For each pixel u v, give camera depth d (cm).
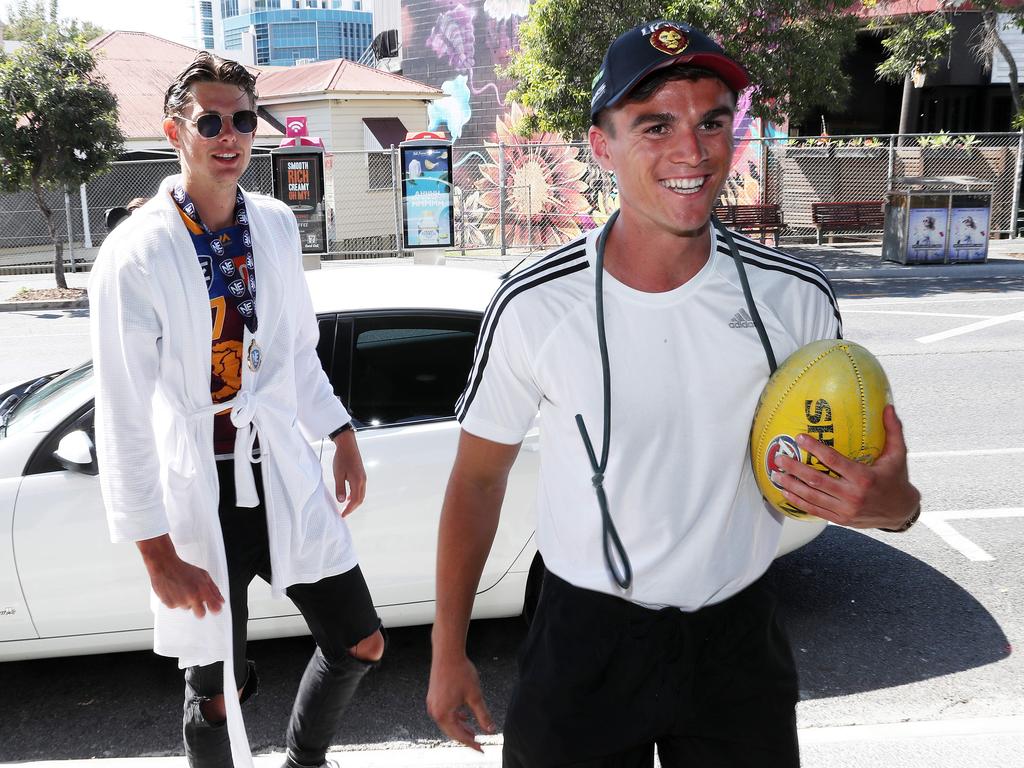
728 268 178
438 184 1773
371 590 373
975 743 323
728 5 1543
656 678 183
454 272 444
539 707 187
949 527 537
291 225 271
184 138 242
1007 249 1823
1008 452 662
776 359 179
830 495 167
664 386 176
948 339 1044
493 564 382
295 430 267
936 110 2273
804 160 2005
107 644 366
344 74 2445
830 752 321
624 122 169
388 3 3450
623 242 177
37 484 354
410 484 369
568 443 183
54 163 1586
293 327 268
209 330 246
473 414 192
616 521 181
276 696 381
